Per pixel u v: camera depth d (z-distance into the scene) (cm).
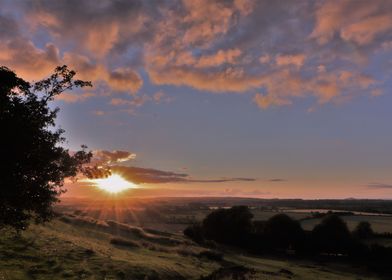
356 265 9862
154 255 5506
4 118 1758
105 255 4316
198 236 10594
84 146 2119
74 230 6150
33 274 3161
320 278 6525
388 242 11538
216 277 4684
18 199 1886
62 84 1983
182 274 4306
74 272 3419
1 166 1764
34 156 1883
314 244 11650
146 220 16588
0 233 3997
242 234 12394
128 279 3572
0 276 2864
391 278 8331
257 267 6594
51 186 2019
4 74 1773
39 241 4216
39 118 1895
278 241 12081
